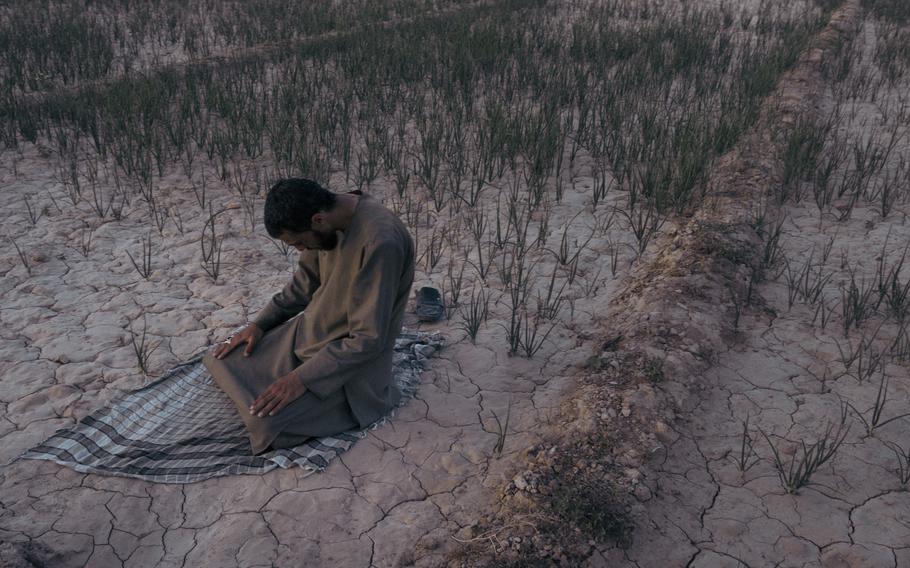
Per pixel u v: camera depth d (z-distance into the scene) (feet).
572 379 13.17
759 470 11.05
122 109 25.81
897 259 17.24
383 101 28.30
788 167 21.47
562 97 28.45
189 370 12.78
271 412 10.77
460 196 20.48
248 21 42.80
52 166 22.61
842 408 12.34
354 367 10.93
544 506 9.86
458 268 17.13
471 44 34.40
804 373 13.29
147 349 13.75
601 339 14.29
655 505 10.30
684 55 33.94
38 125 25.43
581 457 10.83
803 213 19.79
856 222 19.21
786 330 14.55
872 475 10.91
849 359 13.60
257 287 16.17
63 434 11.33
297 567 9.37
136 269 16.80
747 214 18.67
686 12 45.29
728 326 14.51
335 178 22.26
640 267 17.07
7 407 12.07
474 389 12.97
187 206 20.21
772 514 10.26
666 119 26.30
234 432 11.48
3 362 13.21
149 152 22.44
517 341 13.80
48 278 16.25
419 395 12.73
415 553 9.56
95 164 22.75
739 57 35.50
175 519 10.04
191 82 29.60
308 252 11.89
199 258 17.39
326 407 11.28
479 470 11.04
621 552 9.50
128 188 21.25
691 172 20.07
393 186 21.76
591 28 39.27
